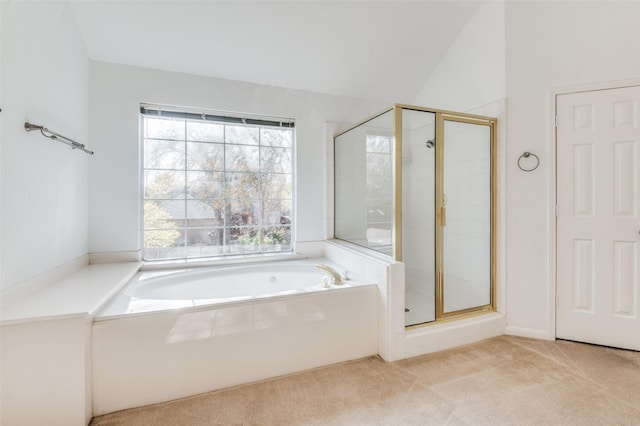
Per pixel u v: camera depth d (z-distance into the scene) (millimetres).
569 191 2113
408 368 1817
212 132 2658
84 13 1958
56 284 1756
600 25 2002
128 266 2238
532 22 2174
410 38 2553
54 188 1766
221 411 1444
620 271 2012
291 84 2756
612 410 1423
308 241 2928
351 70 2723
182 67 2412
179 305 1570
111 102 2279
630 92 1957
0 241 1321
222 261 2609
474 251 2330
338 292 1887
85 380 1319
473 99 2514
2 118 1331
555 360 1885
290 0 2072
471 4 2402
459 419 1376
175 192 2561
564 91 2104
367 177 2455
